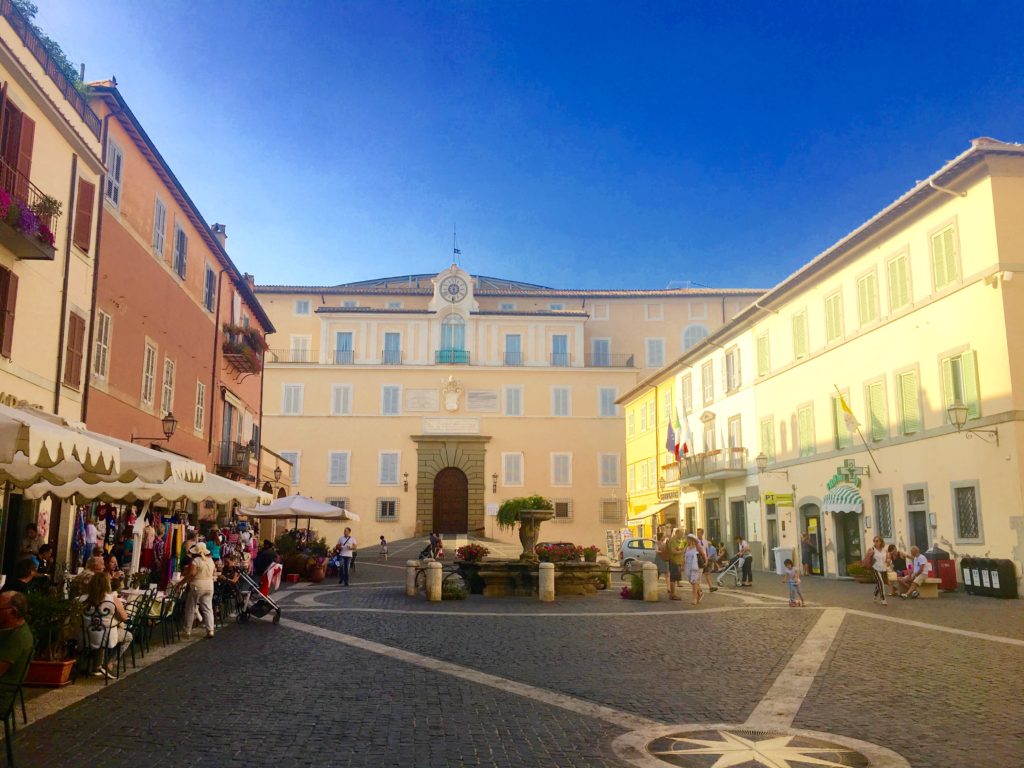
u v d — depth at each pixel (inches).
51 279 674.8
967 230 941.8
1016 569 849.5
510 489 2272.4
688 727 322.0
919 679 410.3
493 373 2322.8
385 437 2278.5
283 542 1235.2
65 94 696.4
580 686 402.3
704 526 1728.6
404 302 2506.2
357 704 357.7
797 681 412.5
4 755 271.0
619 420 2331.4
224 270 1269.7
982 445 908.6
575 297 2479.1
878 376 1113.4
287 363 2304.4
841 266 1210.0
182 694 373.7
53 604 388.5
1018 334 882.8
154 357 941.2
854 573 1087.6
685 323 2470.5
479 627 632.4
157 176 939.3
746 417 1529.3
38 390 656.4
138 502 844.0
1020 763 268.5
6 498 601.0
